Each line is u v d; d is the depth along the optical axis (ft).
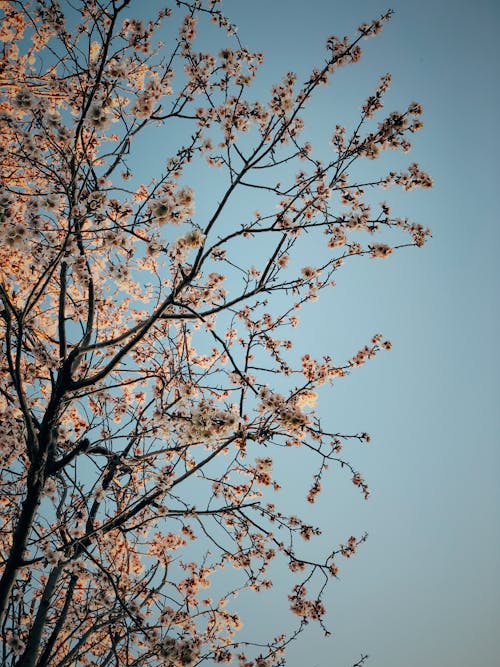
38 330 17.25
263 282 15.35
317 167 16.03
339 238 15.69
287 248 15.19
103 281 18.38
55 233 15.98
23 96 13.12
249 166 14.37
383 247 15.46
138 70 17.51
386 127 14.61
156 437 15.80
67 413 19.94
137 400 21.43
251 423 13.85
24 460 17.67
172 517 16.43
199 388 17.79
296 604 14.93
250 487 16.57
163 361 18.84
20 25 18.52
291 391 15.88
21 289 19.26
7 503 16.87
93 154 17.75
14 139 16.15
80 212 14.03
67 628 16.97
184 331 16.65
